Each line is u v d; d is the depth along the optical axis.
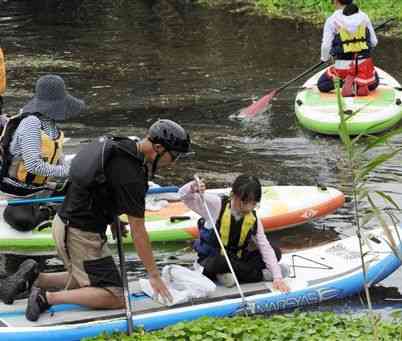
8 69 21.14
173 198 12.05
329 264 10.11
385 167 14.23
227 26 26.16
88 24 26.94
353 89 16.97
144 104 18.25
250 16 27.44
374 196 12.95
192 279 9.34
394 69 20.73
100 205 8.62
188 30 25.75
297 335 8.11
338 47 16.97
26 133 10.72
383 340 8.04
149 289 9.34
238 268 9.52
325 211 12.05
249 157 14.97
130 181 8.35
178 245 11.47
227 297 9.34
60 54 22.89
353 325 8.46
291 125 16.84
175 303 9.15
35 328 8.52
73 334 8.54
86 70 21.16
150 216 11.61
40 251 11.22
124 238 11.21
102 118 17.30
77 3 30.50
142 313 8.96
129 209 8.42
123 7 29.69
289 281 9.73
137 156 8.40
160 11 28.83
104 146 8.45
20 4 30.34
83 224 8.69
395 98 16.88
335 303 9.73
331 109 16.47
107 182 8.46
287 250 11.23
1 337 8.40
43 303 8.75
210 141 15.86
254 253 9.66
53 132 10.92
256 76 20.42
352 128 15.66
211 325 8.33
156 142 8.39
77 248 8.77
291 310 9.49
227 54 22.66
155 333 8.34
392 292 10.05
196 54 22.73
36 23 27.09
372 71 17.16
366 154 14.86
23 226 11.19
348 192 13.20
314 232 11.79
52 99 10.65
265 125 16.86
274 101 18.53
